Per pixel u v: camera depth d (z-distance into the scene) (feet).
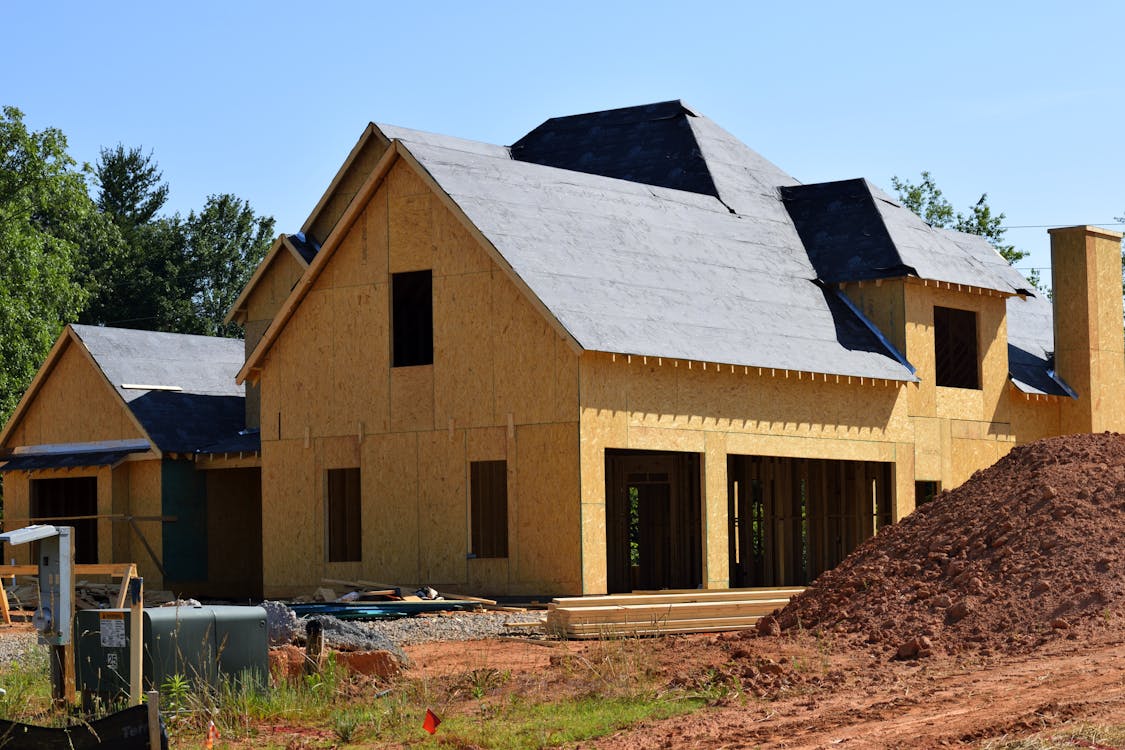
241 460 107.96
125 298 226.38
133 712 36.32
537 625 72.84
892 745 36.99
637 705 46.91
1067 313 122.72
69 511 117.29
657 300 91.45
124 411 111.75
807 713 43.11
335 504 95.61
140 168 253.85
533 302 83.87
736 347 91.50
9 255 155.12
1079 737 36.14
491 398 87.71
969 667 49.93
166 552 108.47
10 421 118.11
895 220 112.37
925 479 105.81
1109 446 67.41
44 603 46.44
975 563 59.98
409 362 93.71
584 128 125.08
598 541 83.97
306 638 55.26
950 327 113.09
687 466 104.68
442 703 48.70
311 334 96.43
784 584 107.76
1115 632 52.19
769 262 105.60
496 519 87.86
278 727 45.55
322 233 113.70
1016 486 65.05
